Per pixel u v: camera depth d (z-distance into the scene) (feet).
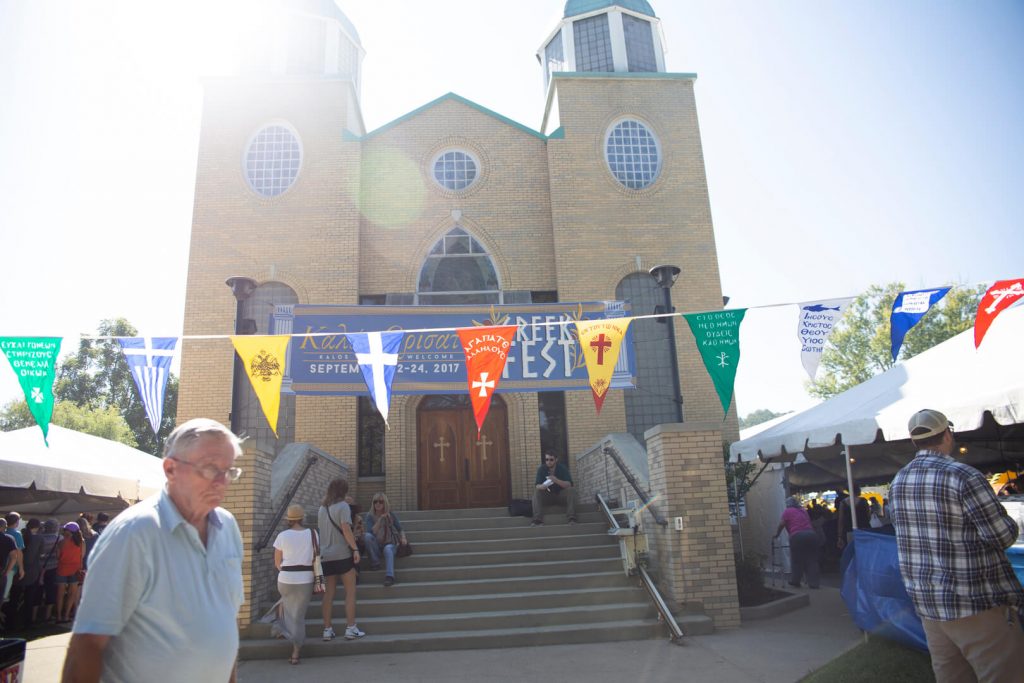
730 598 28.48
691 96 56.49
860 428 25.75
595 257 51.90
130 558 7.87
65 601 39.06
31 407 21.38
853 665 20.81
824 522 54.19
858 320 106.11
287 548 25.11
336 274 50.37
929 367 27.32
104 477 38.09
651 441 31.27
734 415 50.39
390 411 48.83
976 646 12.59
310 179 52.13
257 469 28.99
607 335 23.93
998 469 43.01
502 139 55.36
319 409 48.03
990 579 12.72
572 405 49.08
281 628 25.22
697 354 51.01
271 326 39.93
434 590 30.40
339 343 39.45
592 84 55.88
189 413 47.91
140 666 7.80
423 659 24.80
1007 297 21.35
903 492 13.70
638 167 54.80
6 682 11.62
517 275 52.65
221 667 8.29
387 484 47.47
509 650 25.77
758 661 22.85
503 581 30.63
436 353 39.65
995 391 21.29
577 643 26.48
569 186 53.21
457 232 53.78
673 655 24.09
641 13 61.16
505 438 50.26
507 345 23.35
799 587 40.68
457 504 49.03
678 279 52.08
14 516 36.78
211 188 51.83
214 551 8.84
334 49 57.67
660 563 30.32
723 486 29.37
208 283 50.14
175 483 8.60
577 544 35.19
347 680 22.31
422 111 55.47
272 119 53.62
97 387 130.82
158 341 22.84
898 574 20.89
